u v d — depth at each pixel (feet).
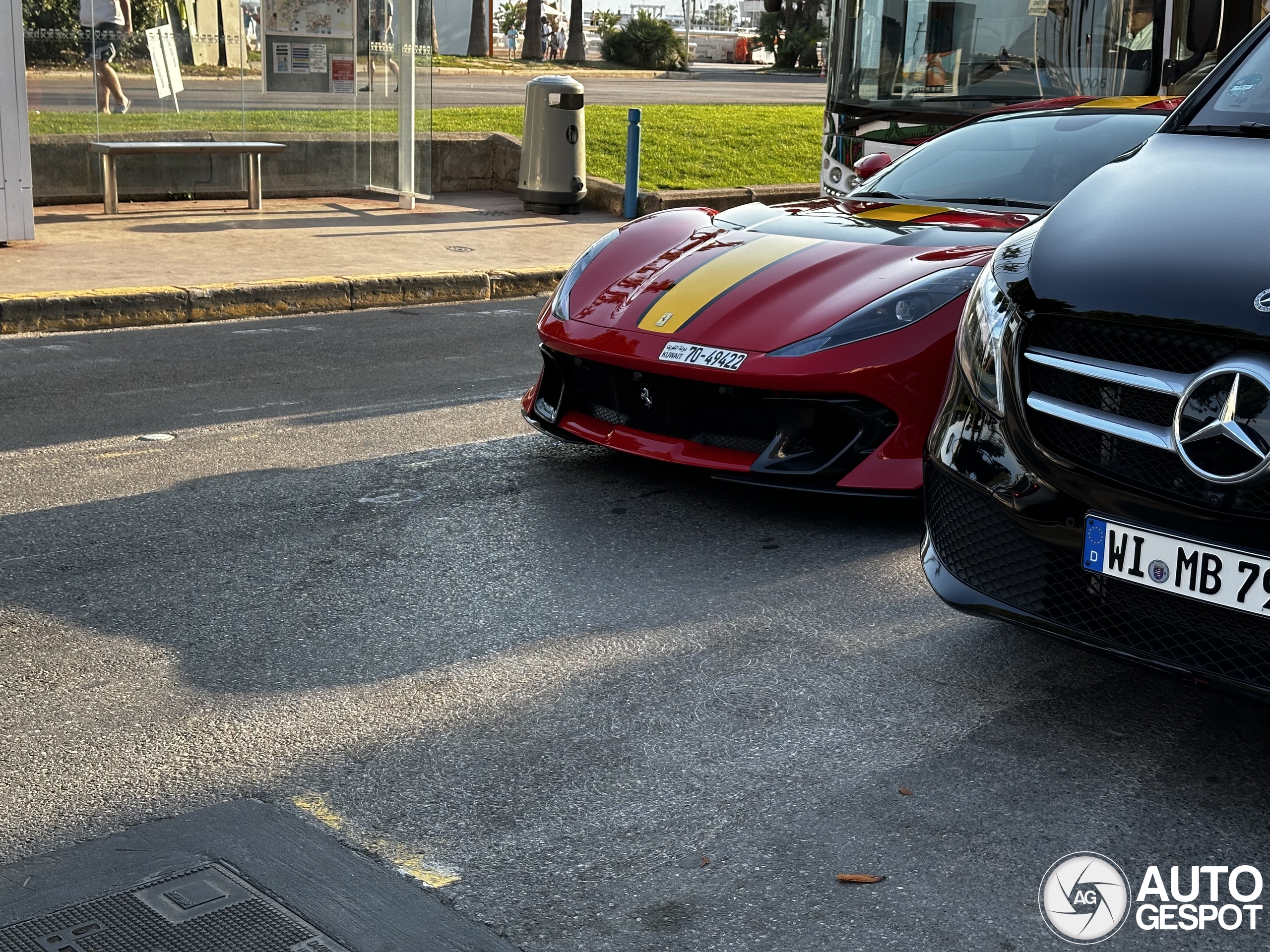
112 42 35.47
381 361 22.30
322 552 13.28
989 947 7.34
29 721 9.69
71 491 15.01
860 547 13.85
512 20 157.28
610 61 140.67
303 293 26.86
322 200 39.65
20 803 8.59
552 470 16.31
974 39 29.96
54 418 18.12
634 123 38.09
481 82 96.43
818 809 8.73
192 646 11.02
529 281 29.78
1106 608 8.99
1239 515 8.09
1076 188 10.60
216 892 7.66
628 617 11.88
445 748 9.43
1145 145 11.13
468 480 15.81
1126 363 8.59
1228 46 26.53
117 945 7.18
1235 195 9.39
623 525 14.35
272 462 16.34
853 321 13.89
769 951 7.25
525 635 11.41
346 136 39.83
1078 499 8.91
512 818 8.55
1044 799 8.93
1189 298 8.35
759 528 14.37
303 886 7.75
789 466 14.11
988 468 9.53
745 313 14.44
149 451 16.66
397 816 8.55
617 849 8.21
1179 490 8.39
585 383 15.85
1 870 7.85
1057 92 29.94
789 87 109.81
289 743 9.46
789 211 17.42
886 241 15.40
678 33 143.64
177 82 36.81
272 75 38.27
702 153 47.19
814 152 49.80
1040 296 9.15
